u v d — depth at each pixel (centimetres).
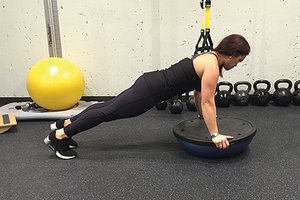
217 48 133
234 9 261
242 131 152
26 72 283
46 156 162
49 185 129
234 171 139
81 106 253
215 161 150
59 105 227
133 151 167
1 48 276
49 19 260
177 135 155
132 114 141
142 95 136
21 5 265
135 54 275
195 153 154
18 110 240
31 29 271
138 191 122
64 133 148
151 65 277
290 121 216
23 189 126
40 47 275
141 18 266
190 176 135
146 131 203
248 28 264
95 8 265
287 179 130
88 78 282
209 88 127
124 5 264
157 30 268
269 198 115
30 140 188
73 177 136
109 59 277
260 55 270
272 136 185
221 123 165
